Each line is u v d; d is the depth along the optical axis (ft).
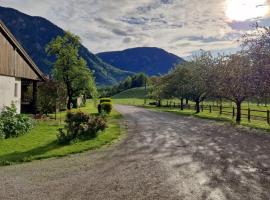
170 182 30.66
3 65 84.38
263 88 80.64
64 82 163.73
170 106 234.99
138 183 30.40
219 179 31.71
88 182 30.99
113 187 29.22
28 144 53.98
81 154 46.37
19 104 96.99
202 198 25.98
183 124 90.58
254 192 27.63
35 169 36.88
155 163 39.04
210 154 44.73
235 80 98.58
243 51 94.58
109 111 136.98
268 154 44.75
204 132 71.05
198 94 151.53
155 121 101.65
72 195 27.07
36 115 102.53
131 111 167.32
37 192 28.04
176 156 43.45
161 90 216.33
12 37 86.89
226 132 71.15
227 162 39.52
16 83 94.38
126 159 41.81
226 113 139.33
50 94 117.60
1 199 26.30
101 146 53.26
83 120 61.00
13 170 36.52
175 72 192.24
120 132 71.92
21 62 94.94
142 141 57.77
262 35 82.74
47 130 73.36
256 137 62.95
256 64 80.79
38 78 107.45
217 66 118.01
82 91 169.68
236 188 28.73
